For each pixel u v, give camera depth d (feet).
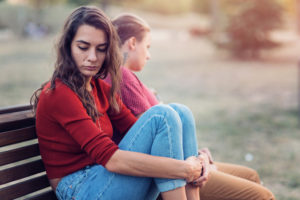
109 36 6.09
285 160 13.97
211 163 7.51
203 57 54.80
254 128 18.52
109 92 6.95
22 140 6.11
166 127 5.87
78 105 5.80
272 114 21.42
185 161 5.93
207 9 157.79
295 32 80.43
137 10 166.61
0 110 6.31
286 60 50.19
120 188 5.81
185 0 172.96
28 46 62.90
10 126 5.99
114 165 5.62
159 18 151.23
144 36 8.38
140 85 7.97
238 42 52.37
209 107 23.67
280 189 11.46
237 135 17.30
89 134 5.68
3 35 85.35
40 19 87.61
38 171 6.38
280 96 26.86
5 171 5.90
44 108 5.87
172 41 81.61
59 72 5.96
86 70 6.01
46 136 6.05
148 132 5.92
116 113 7.16
